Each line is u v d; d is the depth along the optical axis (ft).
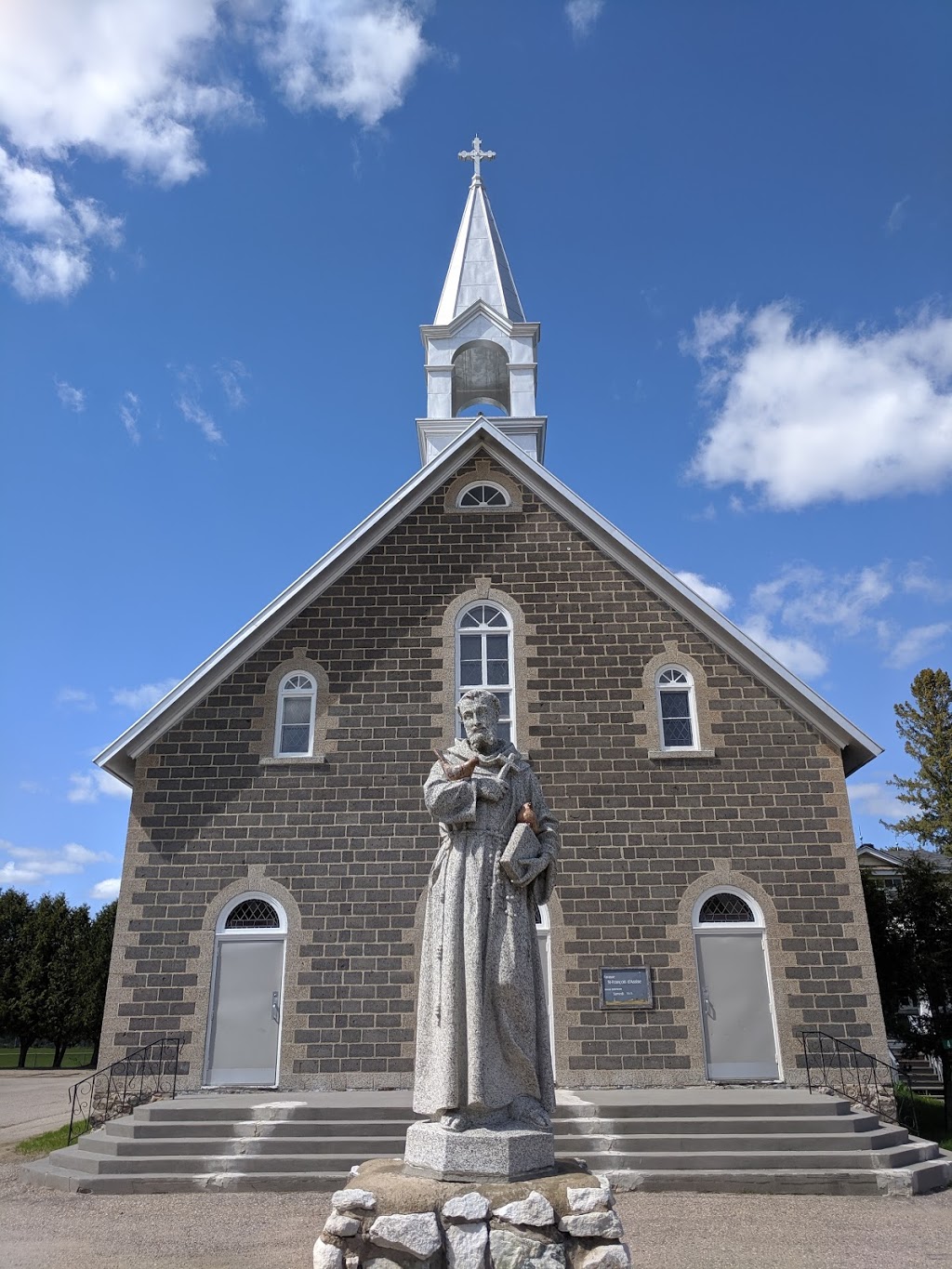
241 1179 44.04
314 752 62.80
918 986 75.97
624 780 61.82
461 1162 18.57
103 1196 43.29
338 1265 17.53
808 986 57.77
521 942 20.18
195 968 58.29
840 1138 46.11
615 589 66.59
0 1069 147.02
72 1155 47.29
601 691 64.08
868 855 112.88
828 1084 56.08
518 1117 19.63
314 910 59.21
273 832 60.95
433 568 67.41
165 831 61.05
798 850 60.39
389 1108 48.29
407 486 68.74
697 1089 55.16
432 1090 19.60
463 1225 17.51
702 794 61.52
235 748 62.95
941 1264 30.66
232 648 64.49
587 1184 18.21
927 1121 74.54
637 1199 41.65
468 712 22.38
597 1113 48.16
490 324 82.53
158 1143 46.34
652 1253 32.09
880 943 77.10
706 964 58.34
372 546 67.97
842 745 62.80
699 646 65.10
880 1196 42.78
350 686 64.39
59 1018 148.25
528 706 63.62
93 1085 56.59
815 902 59.36
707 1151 45.62
